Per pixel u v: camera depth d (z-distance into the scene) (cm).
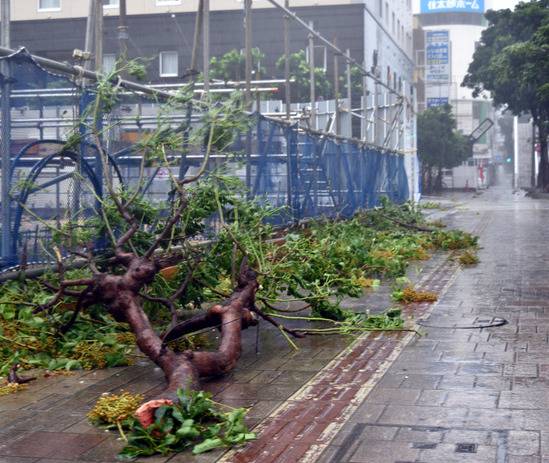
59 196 979
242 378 741
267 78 4334
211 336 921
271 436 584
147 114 1182
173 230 918
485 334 913
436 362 786
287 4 1959
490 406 639
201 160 1146
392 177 3116
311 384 717
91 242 941
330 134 2155
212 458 546
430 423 601
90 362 790
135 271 779
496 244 2025
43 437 591
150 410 573
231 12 4197
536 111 5981
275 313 1012
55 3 3478
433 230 2239
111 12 3703
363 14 4669
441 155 7619
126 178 1114
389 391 688
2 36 1048
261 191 1588
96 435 595
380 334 927
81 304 798
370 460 531
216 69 3619
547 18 4938
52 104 967
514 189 8312
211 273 925
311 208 1967
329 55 4466
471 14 12825
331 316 978
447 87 8869
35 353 809
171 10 3909
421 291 1247
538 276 1402
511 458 527
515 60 4850
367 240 1711
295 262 988
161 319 946
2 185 903
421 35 8938
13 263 914
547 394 670
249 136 1508
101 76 984
